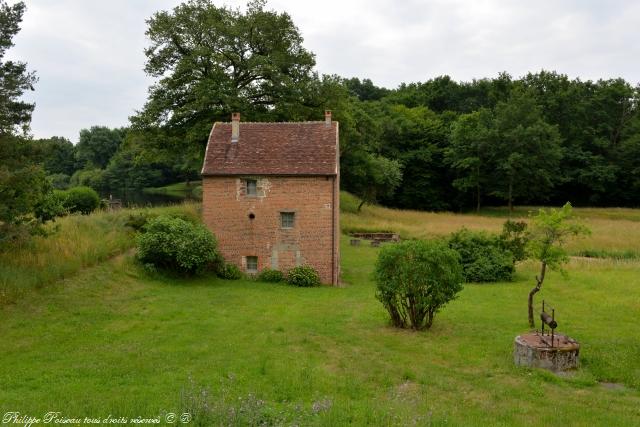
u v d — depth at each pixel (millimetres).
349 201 63938
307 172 26562
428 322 17156
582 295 22531
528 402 11031
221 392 10812
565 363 13148
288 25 41031
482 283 26625
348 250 38031
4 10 17766
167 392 10992
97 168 98188
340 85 43531
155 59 39688
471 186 69375
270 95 41719
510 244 28266
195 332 16453
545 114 75375
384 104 89062
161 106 39031
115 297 20641
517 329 17125
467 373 12844
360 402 10578
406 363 13539
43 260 20969
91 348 14617
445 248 17438
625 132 73562
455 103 94438
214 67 38844
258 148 28016
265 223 27000
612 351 14406
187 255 24516
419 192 75562
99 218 30156
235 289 24078
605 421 9945
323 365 13234
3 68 17734
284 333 16344
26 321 16500
